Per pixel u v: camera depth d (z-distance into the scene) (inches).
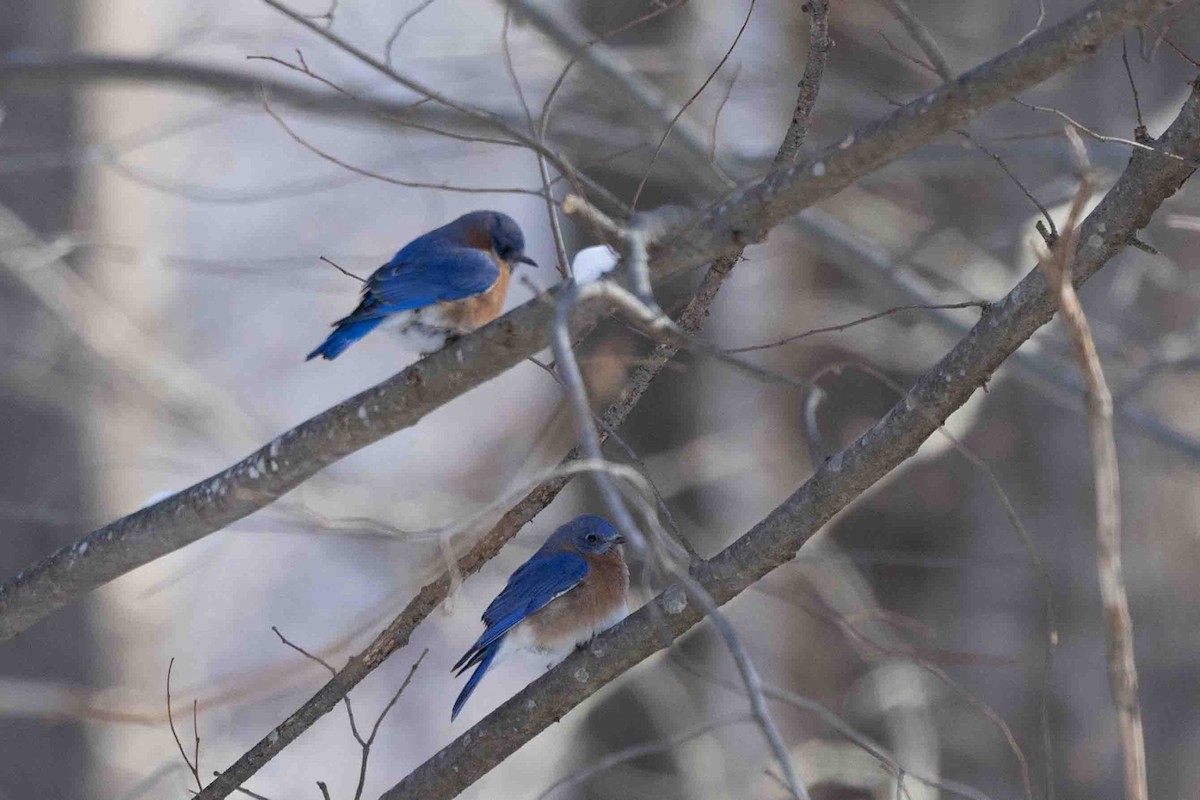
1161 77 534.3
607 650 292.2
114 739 605.0
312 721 308.7
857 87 587.5
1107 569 192.4
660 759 616.1
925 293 537.3
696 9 617.0
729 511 624.1
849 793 554.6
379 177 270.1
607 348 399.2
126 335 610.5
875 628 520.1
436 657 821.2
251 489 282.5
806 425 190.7
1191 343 526.9
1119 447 528.1
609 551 382.3
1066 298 196.4
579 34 538.0
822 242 543.2
